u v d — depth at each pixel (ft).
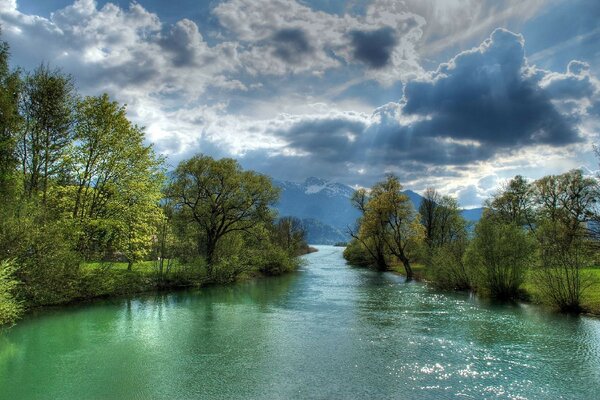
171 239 138.00
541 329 75.51
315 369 53.52
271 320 84.84
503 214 210.18
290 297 120.47
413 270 216.95
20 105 102.53
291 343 66.44
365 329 76.02
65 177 111.75
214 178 160.04
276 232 276.41
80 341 67.56
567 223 99.30
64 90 107.34
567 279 92.68
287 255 226.99
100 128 112.57
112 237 120.16
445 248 143.64
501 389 46.44
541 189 197.98
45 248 88.94
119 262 155.63
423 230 201.57
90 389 46.73
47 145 105.40
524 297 111.24
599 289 106.22
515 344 65.05
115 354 60.23
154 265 136.15
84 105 111.65
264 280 176.86
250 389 46.70
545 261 97.09
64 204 113.50
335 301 112.06
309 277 193.16
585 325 79.10
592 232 94.53
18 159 102.06
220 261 160.97
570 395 44.91
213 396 44.75
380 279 181.88
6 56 103.71
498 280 113.70
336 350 62.23
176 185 155.63
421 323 81.46
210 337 70.38
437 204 239.30
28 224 85.05
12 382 48.85
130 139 120.06
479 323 81.00
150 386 47.65
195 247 151.23
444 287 143.23
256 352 61.21
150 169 125.49
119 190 118.83
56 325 79.05
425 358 57.98
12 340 68.18
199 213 160.56
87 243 111.65
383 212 202.39
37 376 50.88
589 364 55.06
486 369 53.16
